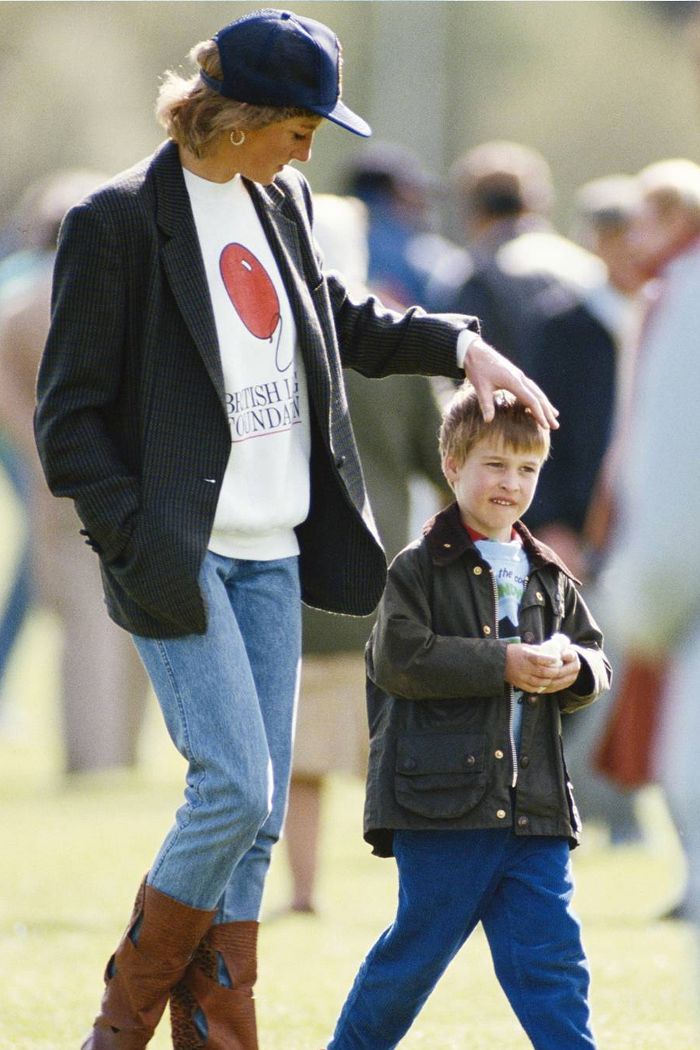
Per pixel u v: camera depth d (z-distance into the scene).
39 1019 19.95
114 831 33.28
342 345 17.61
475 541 16.41
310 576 17.05
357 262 24.55
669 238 27.52
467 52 131.25
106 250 15.73
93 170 141.12
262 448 16.31
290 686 16.86
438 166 109.94
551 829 15.84
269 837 16.84
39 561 39.81
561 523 30.53
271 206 16.69
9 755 43.44
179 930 16.17
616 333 30.45
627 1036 19.12
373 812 16.08
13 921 25.62
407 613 16.05
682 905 25.86
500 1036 19.44
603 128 131.12
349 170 37.00
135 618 16.12
